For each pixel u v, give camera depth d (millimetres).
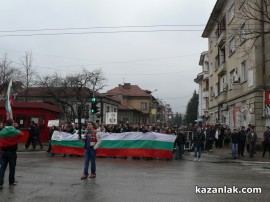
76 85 55750
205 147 28734
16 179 12242
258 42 29016
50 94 55188
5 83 54719
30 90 61531
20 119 34938
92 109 29625
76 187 10727
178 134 22062
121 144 22266
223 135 32344
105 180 12211
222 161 21031
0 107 33312
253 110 29141
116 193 9820
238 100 34375
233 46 36688
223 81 42500
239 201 8844
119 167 16484
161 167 16797
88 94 56594
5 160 10734
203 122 63000
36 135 28172
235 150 22953
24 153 25188
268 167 17766
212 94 49438
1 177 10516
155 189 10500
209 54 52188
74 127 28141
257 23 29016
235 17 34906
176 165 17953
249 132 23359
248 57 29688
